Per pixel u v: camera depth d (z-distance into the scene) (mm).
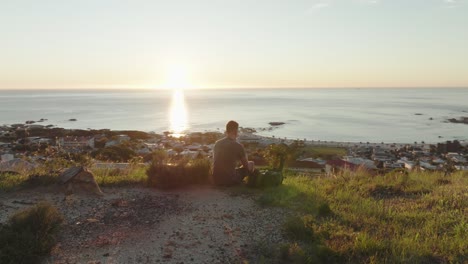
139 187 8219
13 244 4559
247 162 8555
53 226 5355
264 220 6184
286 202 7121
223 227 5844
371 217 6336
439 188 8719
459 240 5207
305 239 5328
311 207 6777
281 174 8453
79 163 11328
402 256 4684
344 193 7891
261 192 7902
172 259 4699
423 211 6793
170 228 5766
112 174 9750
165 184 8078
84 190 7496
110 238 5305
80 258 4652
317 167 28562
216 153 8430
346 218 6191
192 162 8945
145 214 6398
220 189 8141
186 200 7297
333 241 5152
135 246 5066
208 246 5113
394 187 8625
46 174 8078
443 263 4641
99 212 6414
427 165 42469
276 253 4828
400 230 5738
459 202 7262
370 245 4922
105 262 4559
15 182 7863
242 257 4797
